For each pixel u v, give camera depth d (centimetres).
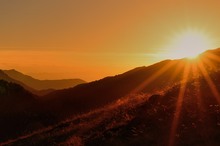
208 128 1714
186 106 2119
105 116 3102
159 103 2447
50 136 2964
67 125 3397
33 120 6575
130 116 2469
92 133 2452
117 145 1881
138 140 1833
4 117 6762
